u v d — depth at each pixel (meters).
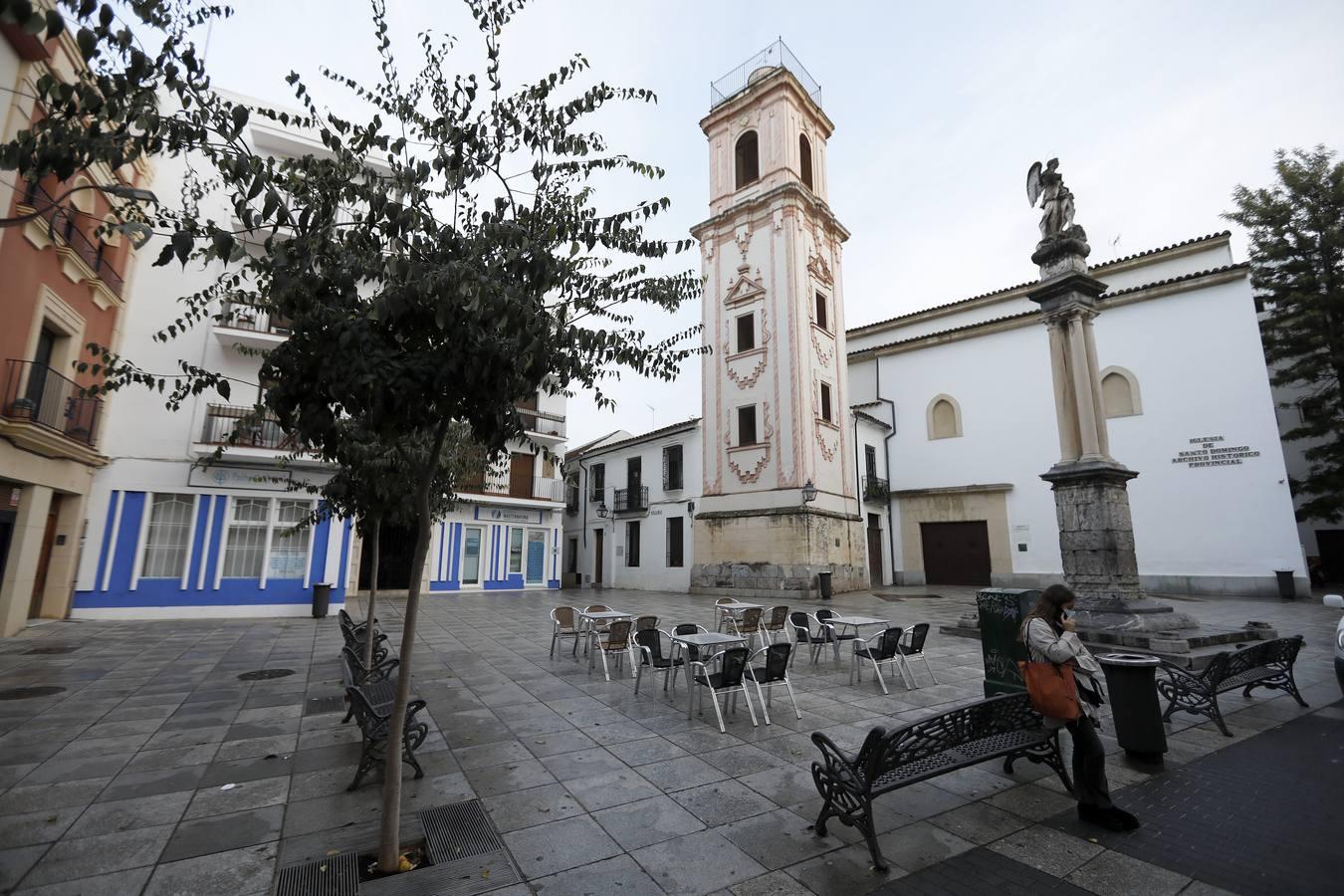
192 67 2.77
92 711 6.16
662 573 23.12
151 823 3.66
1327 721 5.61
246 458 14.77
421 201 3.19
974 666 8.11
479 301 2.71
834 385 21.80
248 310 15.42
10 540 10.72
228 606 14.49
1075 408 9.90
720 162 23.42
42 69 9.03
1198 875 3.04
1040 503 21.08
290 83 3.19
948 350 23.83
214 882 3.01
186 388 4.39
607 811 3.81
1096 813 3.63
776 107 21.81
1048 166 10.45
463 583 21.84
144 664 8.63
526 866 3.16
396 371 2.87
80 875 3.06
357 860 3.23
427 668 8.30
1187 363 18.48
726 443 21.20
